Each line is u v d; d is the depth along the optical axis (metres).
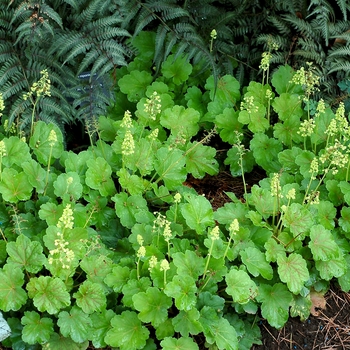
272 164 2.33
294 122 2.38
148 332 1.96
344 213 2.18
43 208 2.05
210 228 2.08
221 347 1.95
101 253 2.05
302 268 2.06
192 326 1.95
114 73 2.35
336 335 2.11
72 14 2.34
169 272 2.01
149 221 2.12
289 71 2.46
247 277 2.00
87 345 1.96
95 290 1.96
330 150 2.17
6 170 2.08
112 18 2.29
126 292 1.98
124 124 2.21
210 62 2.35
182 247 2.07
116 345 1.94
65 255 1.97
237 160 2.37
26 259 1.97
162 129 2.37
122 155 2.23
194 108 2.44
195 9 2.46
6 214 2.11
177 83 2.43
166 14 2.37
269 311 2.04
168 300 1.97
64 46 2.26
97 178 2.15
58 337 1.96
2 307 1.92
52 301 1.93
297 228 2.11
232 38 2.51
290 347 2.08
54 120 2.26
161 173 2.23
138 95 2.43
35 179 2.12
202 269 2.02
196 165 2.30
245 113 2.37
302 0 2.47
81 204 2.12
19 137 2.24
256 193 2.18
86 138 2.44
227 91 2.43
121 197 2.13
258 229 2.13
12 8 2.29
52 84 2.31
